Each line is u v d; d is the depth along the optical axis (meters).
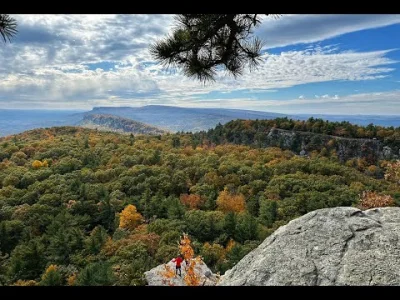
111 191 65.00
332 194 53.28
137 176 68.81
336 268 4.21
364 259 4.23
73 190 62.12
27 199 58.91
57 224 45.81
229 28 3.55
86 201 56.06
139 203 56.88
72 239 41.50
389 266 4.05
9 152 94.56
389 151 114.31
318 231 5.06
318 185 58.12
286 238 5.11
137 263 30.03
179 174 67.44
